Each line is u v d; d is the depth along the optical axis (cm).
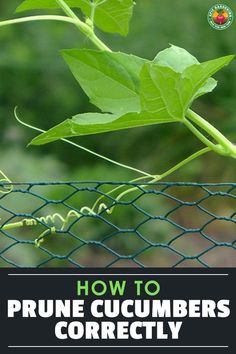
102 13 250
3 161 627
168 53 234
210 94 744
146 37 756
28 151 745
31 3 249
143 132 752
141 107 220
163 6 761
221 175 715
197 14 752
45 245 583
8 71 787
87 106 786
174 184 224
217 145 237
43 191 566
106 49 240
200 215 677
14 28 802
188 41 749
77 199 604
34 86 785
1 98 785
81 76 227
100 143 759
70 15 242
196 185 222
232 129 735
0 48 795
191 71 213
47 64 786
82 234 600
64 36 791
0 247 538
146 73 212
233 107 737
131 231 234
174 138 748
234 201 685
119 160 756
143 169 742
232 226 664
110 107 226
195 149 739
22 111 782
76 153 759
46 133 222
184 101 222
